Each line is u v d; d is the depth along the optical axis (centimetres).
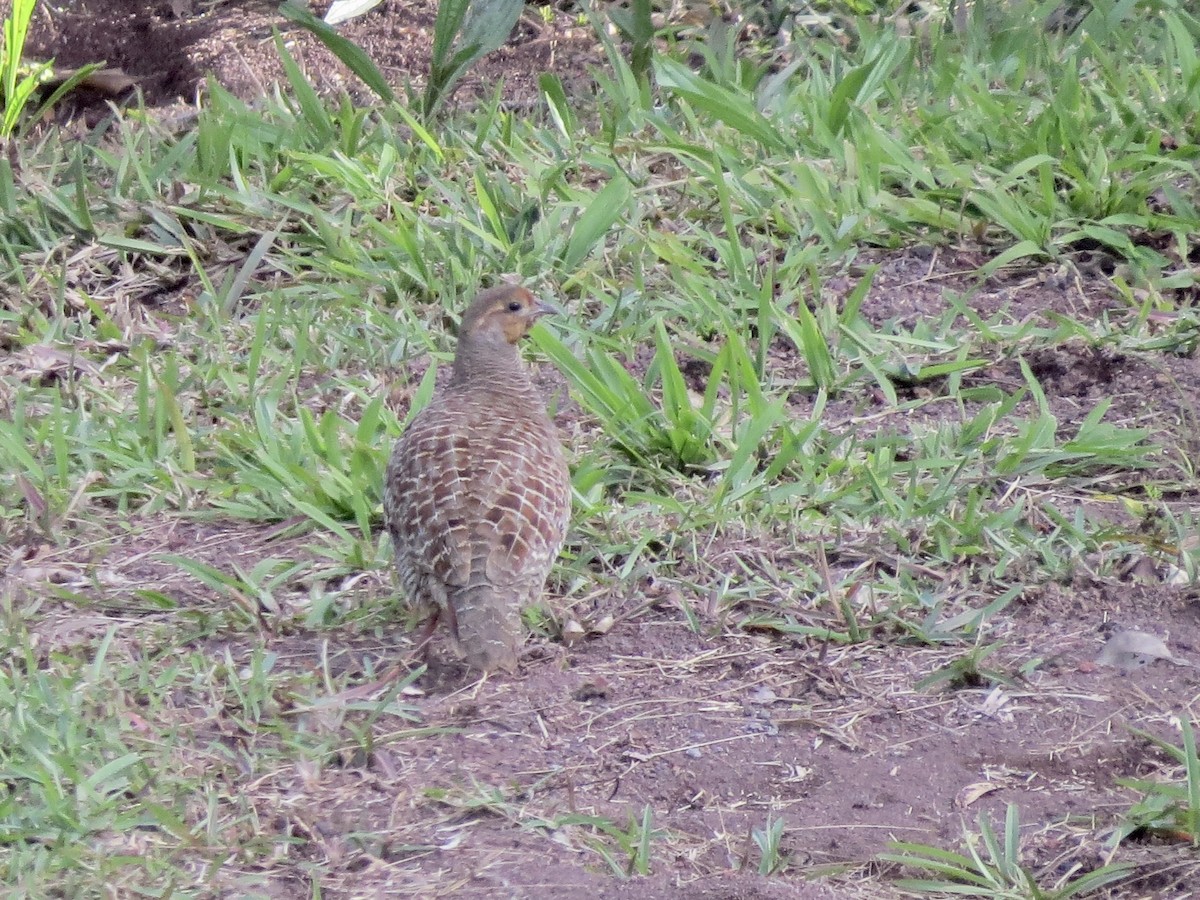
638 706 852
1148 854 729
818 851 741
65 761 750
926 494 1027
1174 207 1299
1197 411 1102
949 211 1335
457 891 706
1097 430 1062
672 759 809
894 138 1405
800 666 882
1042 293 1260
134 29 1833
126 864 709
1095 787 783
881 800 776
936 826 757
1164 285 1238
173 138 1509
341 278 1298
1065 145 1353
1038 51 1569
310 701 830
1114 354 1170
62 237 1359
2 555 999
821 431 1098
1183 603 921
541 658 896
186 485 1054
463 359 966
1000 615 922
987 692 854
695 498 1023
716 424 1083
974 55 1573
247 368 1191
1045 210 1314
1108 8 1605
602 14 1764
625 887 701
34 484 1055
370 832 750
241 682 858
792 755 812
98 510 1054
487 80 1681
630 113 1494
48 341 1237
